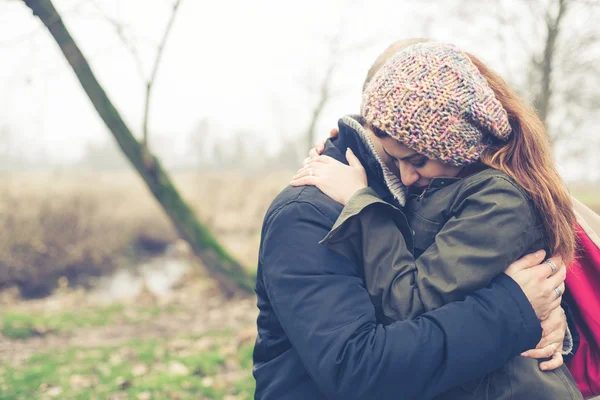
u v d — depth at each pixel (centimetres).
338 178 127
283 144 1542
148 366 425
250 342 486
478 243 113
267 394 125
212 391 369
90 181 1248
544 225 121
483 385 116
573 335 138
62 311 662
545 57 742
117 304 719
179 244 1266
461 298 112
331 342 109
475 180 120
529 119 129
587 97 789
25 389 362
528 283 116
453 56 118
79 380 383
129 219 1257
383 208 124
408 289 116
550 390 117
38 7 510
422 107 112
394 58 122
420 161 123
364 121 139
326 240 114
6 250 903
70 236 999
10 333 518
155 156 666
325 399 120
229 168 2272
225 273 721
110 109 612
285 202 124
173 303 719
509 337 109
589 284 140
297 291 114
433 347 106
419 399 107
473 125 115
